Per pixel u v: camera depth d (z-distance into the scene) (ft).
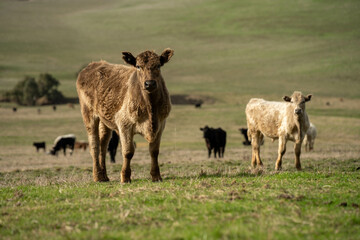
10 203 25.71
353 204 21.67
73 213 21.52
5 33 547.49
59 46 492.54
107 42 508.53
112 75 36.99
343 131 153.58
